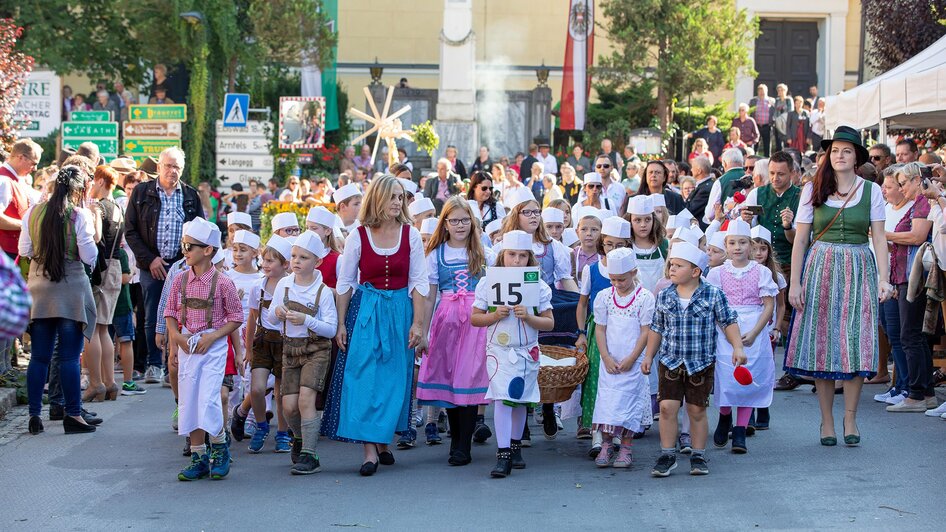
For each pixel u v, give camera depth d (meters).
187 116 24.38
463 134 30.05
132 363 11.54
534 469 8.14
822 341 8.59
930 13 18.91
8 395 10.49
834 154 8.61
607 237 8.87
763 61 34.06
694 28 27.67
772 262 9.47
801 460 8.20
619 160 24.97
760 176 11.64
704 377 7.79
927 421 9.52
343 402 7.98
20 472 8.09
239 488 7.58
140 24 25.50
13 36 15.41
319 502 7.19
